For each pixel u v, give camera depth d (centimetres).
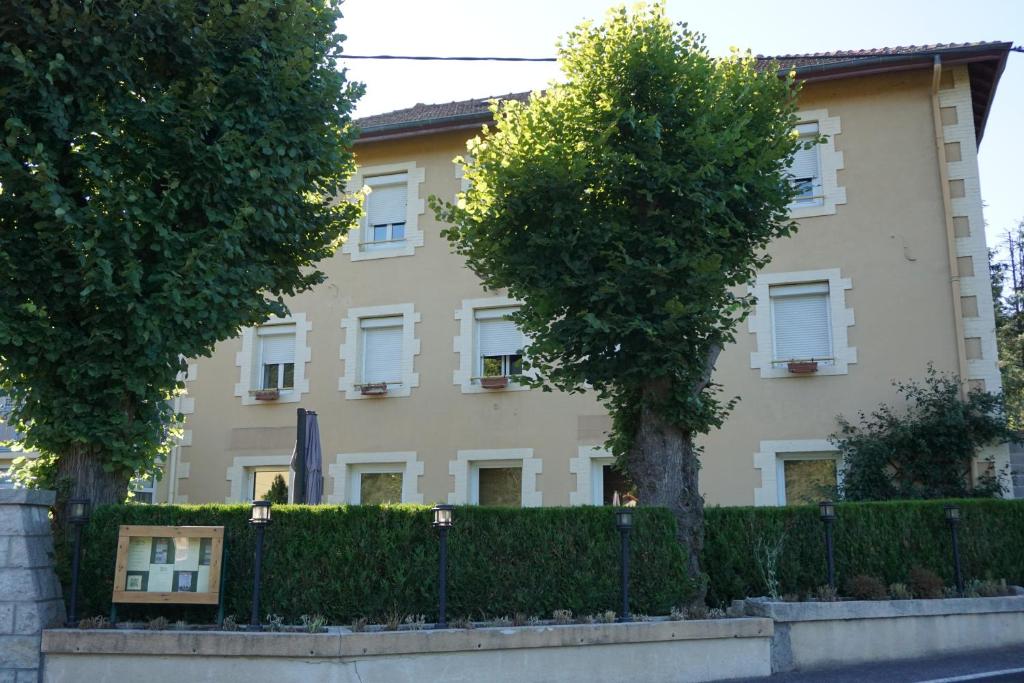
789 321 1531
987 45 1469
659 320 959
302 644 745
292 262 1043
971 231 1470
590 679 814
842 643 920
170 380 910
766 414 1495
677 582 929
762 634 878
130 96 881
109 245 835
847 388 1469
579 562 899
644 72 1006
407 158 1769
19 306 816
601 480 1567
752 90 1068
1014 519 1135
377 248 1758
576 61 1049
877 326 1474
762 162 982
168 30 888
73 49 838
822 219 1528
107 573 849
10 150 820
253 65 917
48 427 880
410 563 857
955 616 984
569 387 1021
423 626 816
